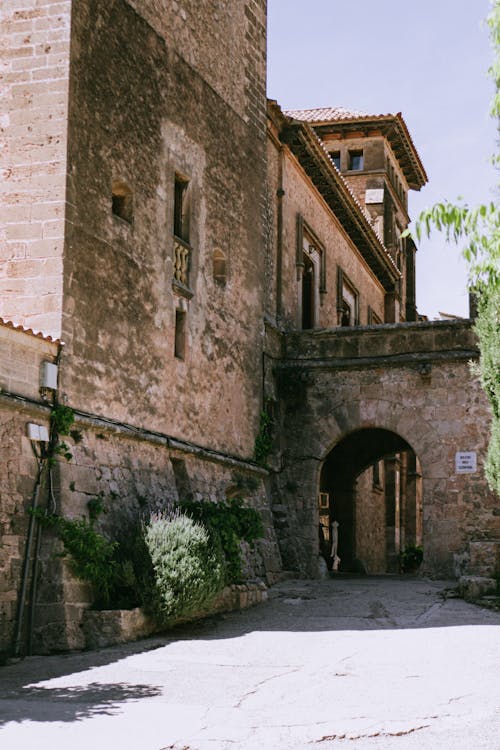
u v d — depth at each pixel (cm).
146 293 1842
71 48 1642
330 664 1200
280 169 2684
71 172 1619
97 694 1047
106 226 1712
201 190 2117
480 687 1030
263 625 1602
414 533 4431
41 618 1415
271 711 952
